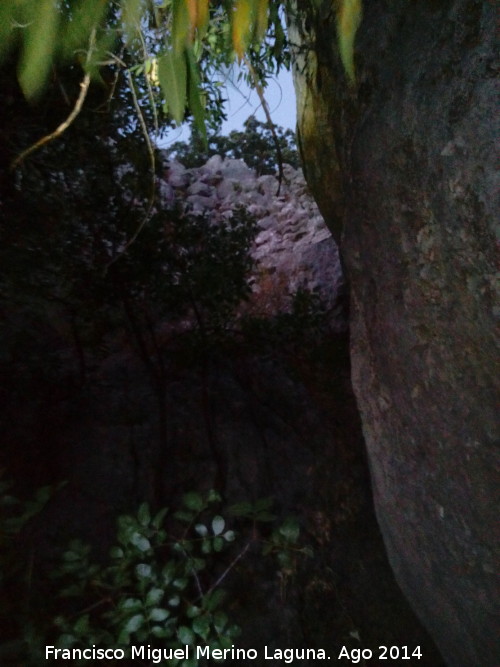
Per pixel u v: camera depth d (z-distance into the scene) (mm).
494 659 2158
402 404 2182
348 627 4055
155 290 4801
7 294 3811
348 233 2312
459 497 2018
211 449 4641
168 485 4430
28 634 2787
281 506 4484
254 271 8008
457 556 2115
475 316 1718
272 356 5352
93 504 4117
